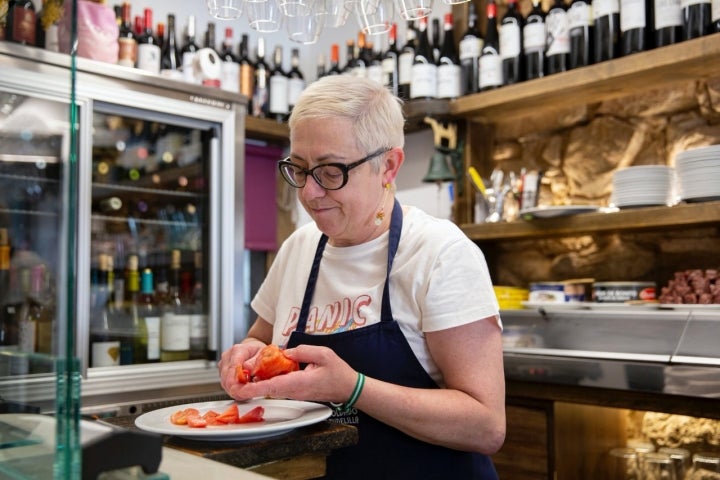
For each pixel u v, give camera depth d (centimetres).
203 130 288
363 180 122
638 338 205
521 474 222
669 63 219
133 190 274
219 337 279
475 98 276
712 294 207
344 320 132
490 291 123
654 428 242
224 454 91
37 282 98
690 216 210
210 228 283
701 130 241
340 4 145
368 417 125
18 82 91
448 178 286
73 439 67
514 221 259
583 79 242
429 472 121
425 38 303
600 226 233
